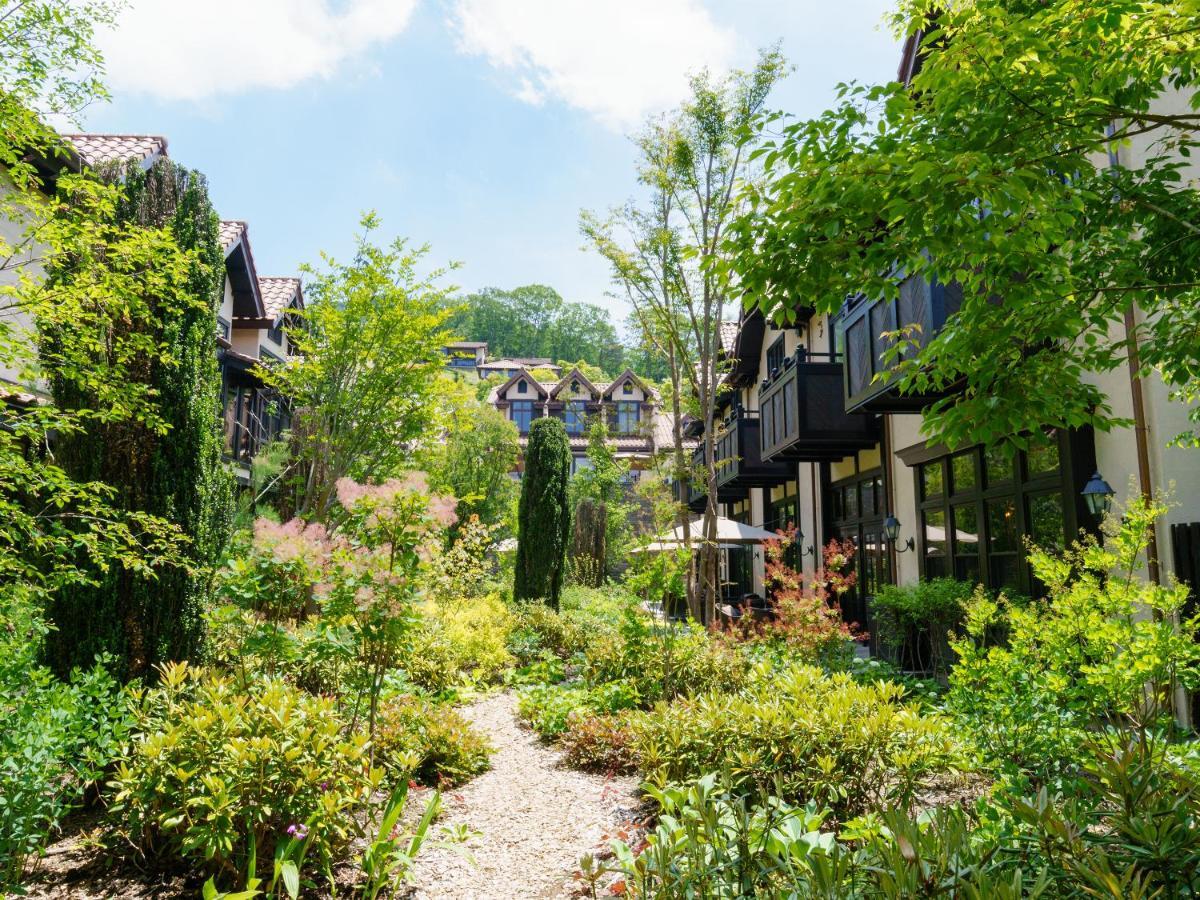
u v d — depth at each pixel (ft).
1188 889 6.13
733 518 86.69
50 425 17.22
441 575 34.94
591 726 21.25
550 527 53.72
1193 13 9.56
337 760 12.91
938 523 35.17
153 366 19.34
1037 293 12.16
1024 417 13.00
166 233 18.07
